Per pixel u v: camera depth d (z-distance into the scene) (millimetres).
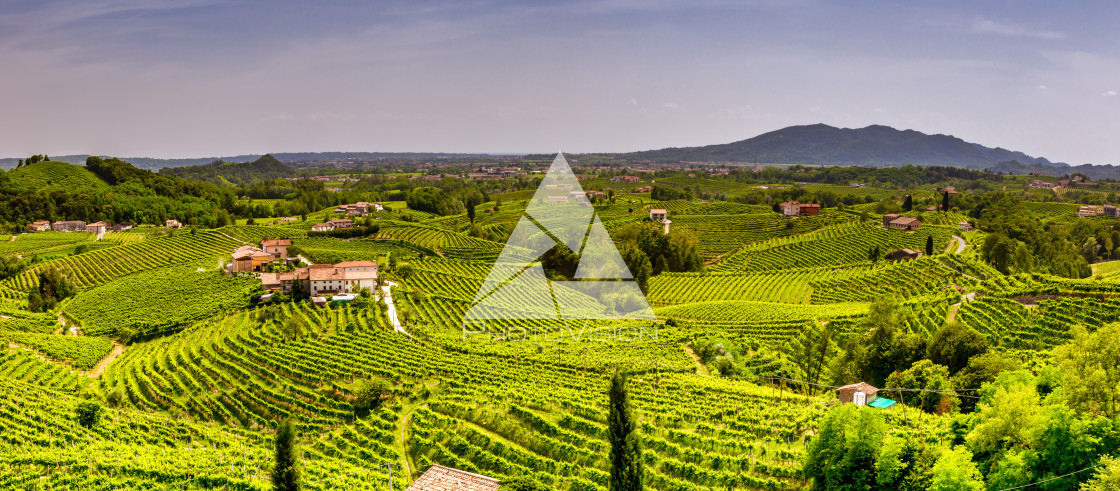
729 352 85375
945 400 63188
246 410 75438
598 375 77625
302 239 185875
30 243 199375
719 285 150750
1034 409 44375
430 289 130000
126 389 85688
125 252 182500
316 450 62969
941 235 196625
